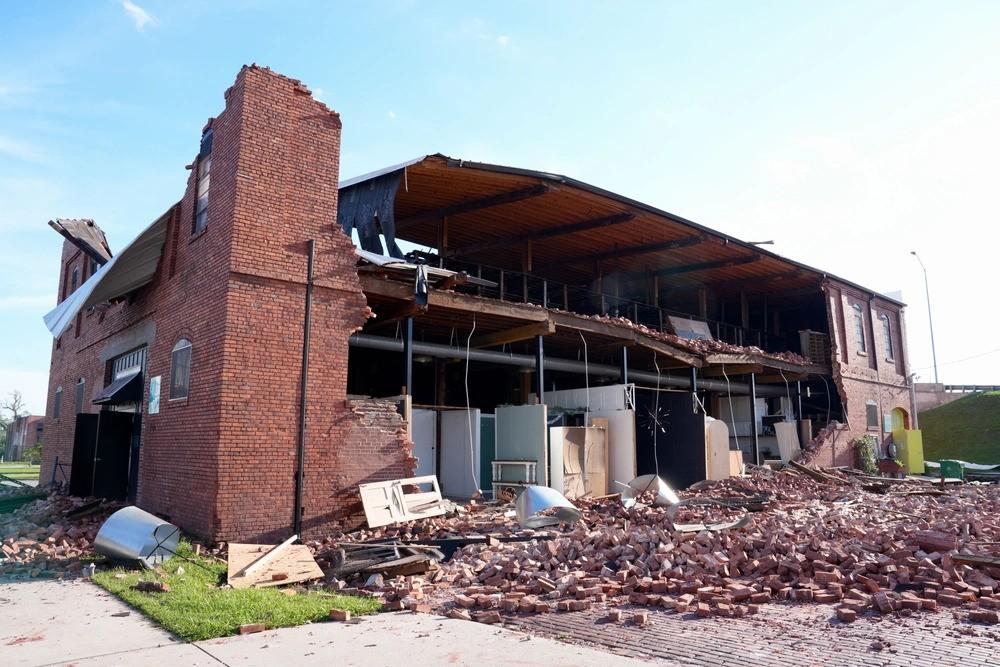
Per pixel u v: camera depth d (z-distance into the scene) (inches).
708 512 549.6
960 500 676.7
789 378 1100.5
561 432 667.4
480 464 723.4
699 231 837.8
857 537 423.5
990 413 1649.9
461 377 973.8
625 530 442.9
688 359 831.7
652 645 246.1
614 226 815.7
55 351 1016.2
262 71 487.5
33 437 2832.2
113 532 387.5
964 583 316.2
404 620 282.5
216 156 504.7
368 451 506.3
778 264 999.6
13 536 453.7
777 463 981.2
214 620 270.4
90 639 251.6
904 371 1323.8
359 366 882.1
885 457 1183.6
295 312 482.9
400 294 558.3
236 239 460.4
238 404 449.1
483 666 220.5
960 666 219.5
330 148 517.3
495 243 874.8
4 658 228.7
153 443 548.7
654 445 839.1
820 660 227.3
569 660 226.4
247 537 440.5
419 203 729.6
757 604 304.0
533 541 417.4
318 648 241.0
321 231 503.5
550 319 662.5
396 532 478.9
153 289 602.9
